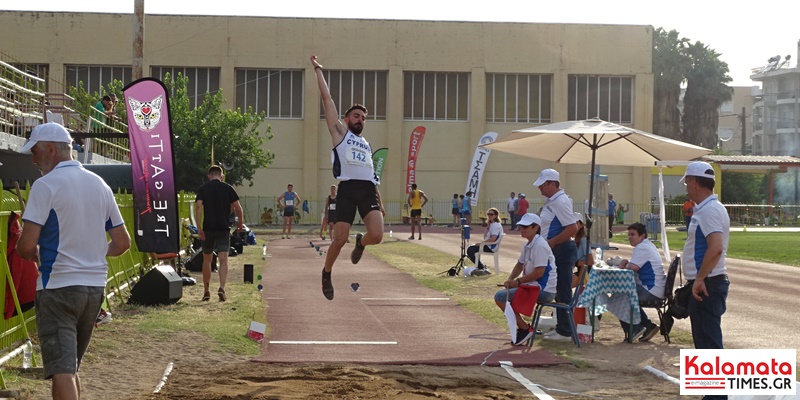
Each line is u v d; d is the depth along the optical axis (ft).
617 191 195.72
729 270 74.64
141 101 44.19
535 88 191.83
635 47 191.21
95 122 77.30
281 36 185.68
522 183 194.80
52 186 19.58
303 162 188.14
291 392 26.18
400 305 47.47
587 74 191.21
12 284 27.58
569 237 37.37
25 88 63.67
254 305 44.55
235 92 186.50
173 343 33.42
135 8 77.30
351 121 27.73
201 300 45.78
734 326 42.32
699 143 261.24
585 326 36.76
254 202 188.14
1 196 27.94
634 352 34.91
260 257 77.46
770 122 373.81
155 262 59.82
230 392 26.03
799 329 41.39
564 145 44.01
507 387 28.25
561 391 27.61
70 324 19.74
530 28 189.47
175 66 184.55
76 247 19.76
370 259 79.41
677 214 189.37
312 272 65.51
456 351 34.30
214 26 184.44
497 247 64.39
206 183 45.98
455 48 188.55
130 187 57.77
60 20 180.86
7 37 180.24
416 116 190.49
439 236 128.57
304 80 187.01
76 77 182.80
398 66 187.32
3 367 27.40
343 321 41.57
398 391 26.84
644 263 37.50
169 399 24.98
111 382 27.20
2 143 58.59
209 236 45.62
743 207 200.75
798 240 127.54
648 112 191.93
